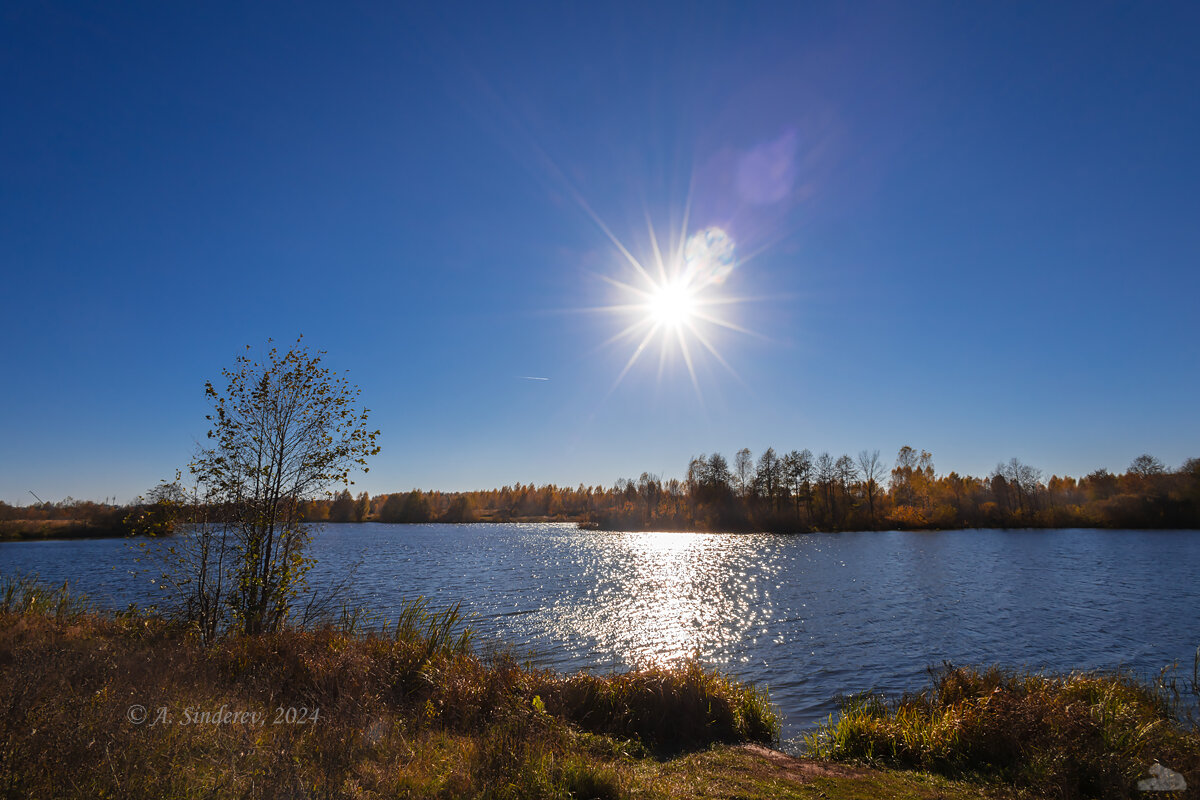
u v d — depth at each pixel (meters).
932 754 9.12
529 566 53.44
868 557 60.62
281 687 8.66
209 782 4.94
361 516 155.50
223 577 12.67
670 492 139.38
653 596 36.09
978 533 95.31
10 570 39.84
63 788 4.41
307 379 13.71
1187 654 21.30
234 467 12.88
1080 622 27.41
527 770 6.47
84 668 7.56
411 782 5.86
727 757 9.00
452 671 10.64
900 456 131.12
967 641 23.73
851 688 17.39
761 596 36.28
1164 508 97.81
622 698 10.55
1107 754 7.46
